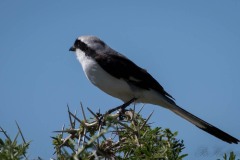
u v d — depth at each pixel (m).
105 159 5.20
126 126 5.48
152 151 5.27
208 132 10.46
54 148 5.56
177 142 5.55
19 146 4.57
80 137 5.52
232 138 9.96
